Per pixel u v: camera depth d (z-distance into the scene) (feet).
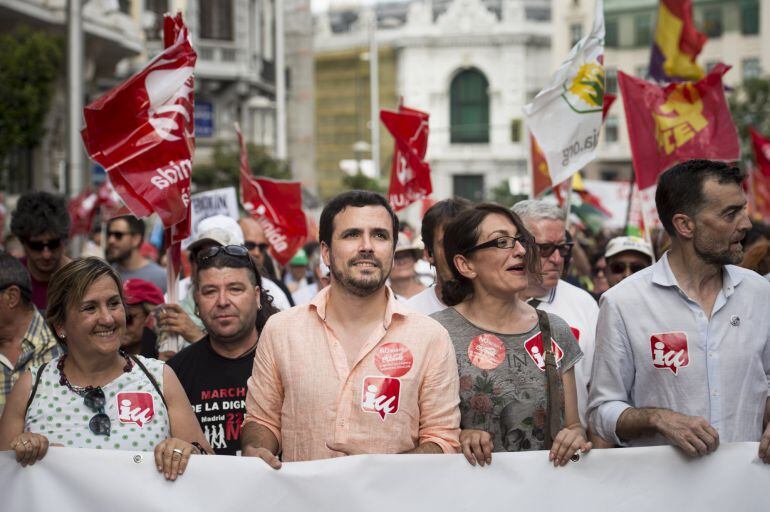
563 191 33.35
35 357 17.33
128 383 13.56
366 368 13.07
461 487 13.16
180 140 17.56
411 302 18.04
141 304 19.74
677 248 14.12
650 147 24.17
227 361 16.52
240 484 13.01
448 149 275.39
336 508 12.94
